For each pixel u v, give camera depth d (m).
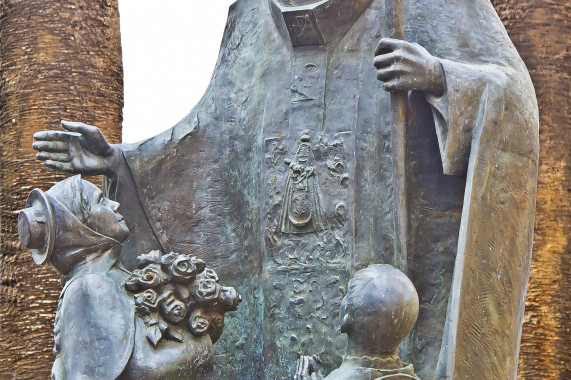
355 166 9.98
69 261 9.62
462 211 9.63
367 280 9.26
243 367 10.22
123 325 9.37
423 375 9.80
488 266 9.62
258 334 10.18
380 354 9.23
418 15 10.05
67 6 16.28
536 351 16.53
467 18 10.07
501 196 9.68
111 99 16.23
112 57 16.33
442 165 9.84
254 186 10.24
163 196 10.37
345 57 10.10
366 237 9.93
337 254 9.97
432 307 9.84
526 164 9.80
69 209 9.66
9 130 16.19
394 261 9.84
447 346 9.46
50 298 16.05
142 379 9.29
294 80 10.15
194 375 9.38
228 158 10.36
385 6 9.88
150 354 9.32
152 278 9.40
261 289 10.16
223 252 10.30
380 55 9.72
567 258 16.73
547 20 16.81
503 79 9.79
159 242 10.35
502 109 9.71
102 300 9.41
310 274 10.02
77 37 16.22
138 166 10.35
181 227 10.35
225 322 10.27
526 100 9.85
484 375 9.55
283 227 10.07
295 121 10.12
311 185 10.03
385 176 9.94
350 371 9.17
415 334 9.84
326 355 9.95
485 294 9.59
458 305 9.49
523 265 9.79
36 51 16.19
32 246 9.66
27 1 16.31
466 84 9.67
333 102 10.07
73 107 16.06
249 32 10.45
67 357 9.36
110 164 10.30
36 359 15.95
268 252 10.11
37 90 16.11
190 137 10.40
